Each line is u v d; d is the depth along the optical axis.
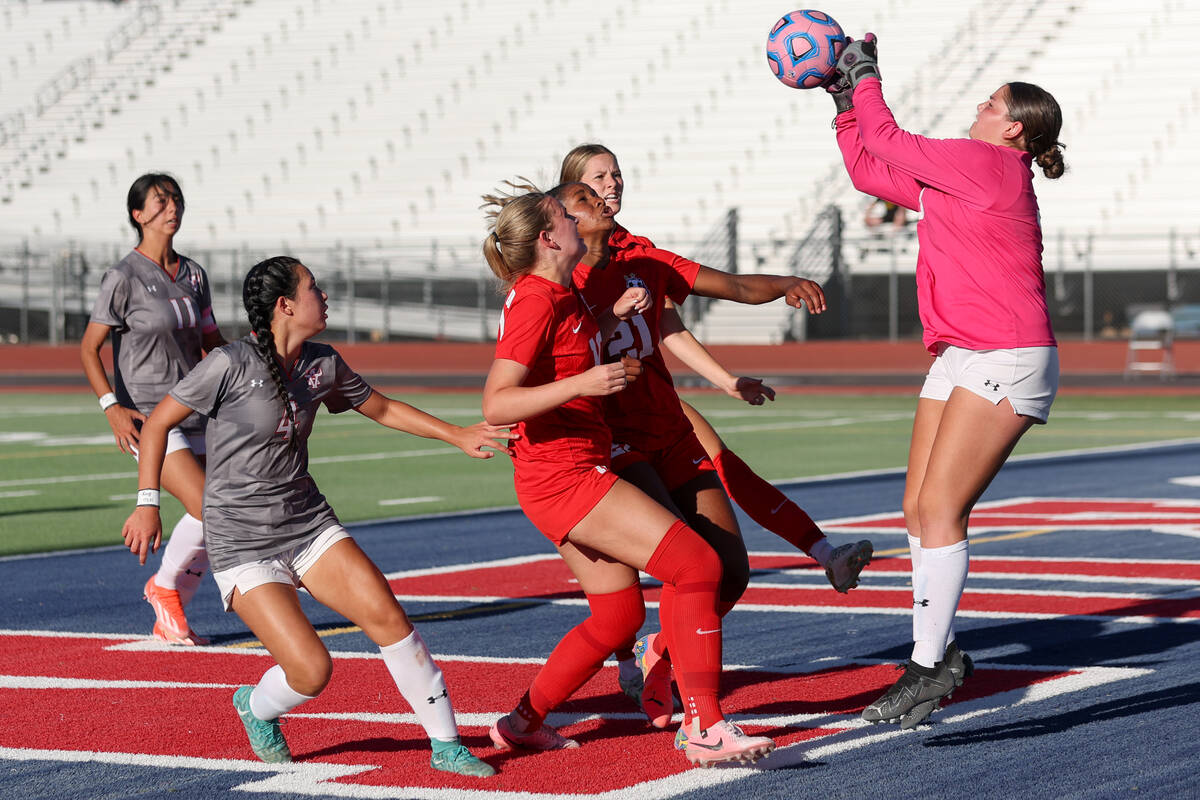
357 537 42.62
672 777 18.39
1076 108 157.25
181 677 24.86
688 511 20.97
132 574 36.75
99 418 96.12
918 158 19.81
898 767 18.69
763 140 164.25
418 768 19.02
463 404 100.19
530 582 34.34
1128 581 33.00
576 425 19.09
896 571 35.19
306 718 21.84
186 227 172.00
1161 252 130.38
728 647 26.52
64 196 182.38
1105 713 21.34
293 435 19.12
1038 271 19.77
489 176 170.50
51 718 21.95
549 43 191.12
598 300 20.42
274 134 186.75
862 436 76.25
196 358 28.70
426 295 145.12
